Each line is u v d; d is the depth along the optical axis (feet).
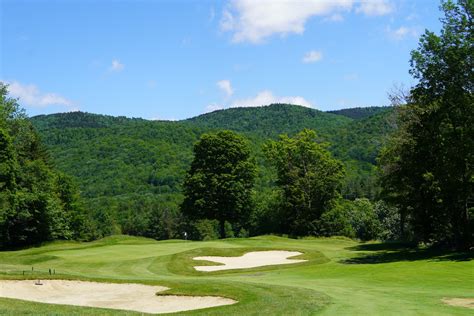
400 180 127.13
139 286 69.92
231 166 200.23
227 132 204.64
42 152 232.53
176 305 58.23
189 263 102.01
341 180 215.92
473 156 105.81
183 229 370.73
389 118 144.97
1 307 48.67
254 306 51.42
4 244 177.58
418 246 141.28
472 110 105.29
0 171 157.28
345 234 208.23
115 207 426.51
